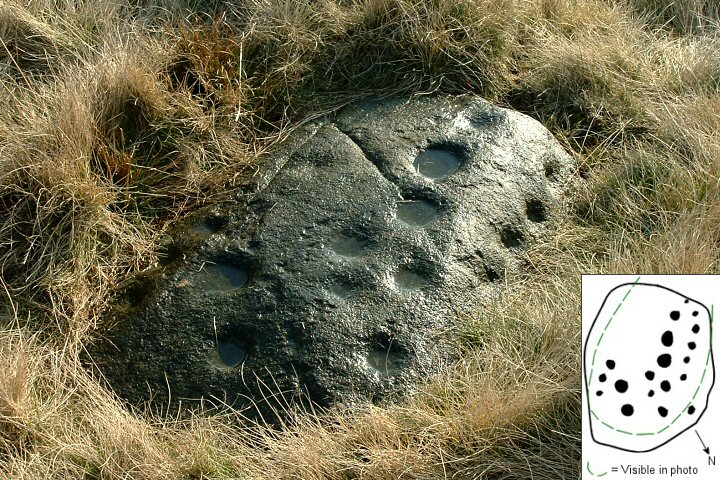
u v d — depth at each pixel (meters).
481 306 2.02
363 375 1.92
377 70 2.41
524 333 1.95
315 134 2.30
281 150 2.27
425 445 1.82
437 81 2.39
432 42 2.40
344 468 1.80
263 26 2.47
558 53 2.44
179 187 2.23
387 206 2.12
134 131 2.29
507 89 2.42
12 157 2.14
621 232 2.13
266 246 2.08
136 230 2.17
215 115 2.33
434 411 1.87
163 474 1.81
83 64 2.43
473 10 2.44
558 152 2.28
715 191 2.14
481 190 2.15
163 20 2.53
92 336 2.04
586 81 2.42
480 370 1.92
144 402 1.93
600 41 2.49
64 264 2.10
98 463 1.84
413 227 2.09
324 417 1.88
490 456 1.80
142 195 2.22
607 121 2.37
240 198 2.19
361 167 2.20
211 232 2.15
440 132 2.26
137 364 1.98
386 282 2.01
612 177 2.24
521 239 2.13
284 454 1.82
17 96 2.37
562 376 1.85
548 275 2.08
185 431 1.87
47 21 2.53
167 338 1.99
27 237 2.11
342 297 2.00
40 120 2.22
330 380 1.91
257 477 1.81
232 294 2.02
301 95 2.39
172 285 2.06
